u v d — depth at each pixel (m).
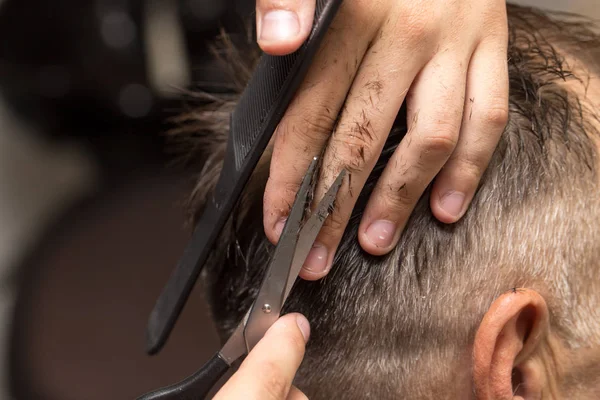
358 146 0.42
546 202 0.47
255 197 0.49
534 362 0.49
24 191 1.58
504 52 0.46
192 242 0.49
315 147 0.42
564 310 0.48
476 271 0.47
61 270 1.24
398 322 0.48
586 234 0.47
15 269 1.50
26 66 1.19
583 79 0.52
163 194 1.34
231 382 0.42
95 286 1.22
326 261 0.46
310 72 0.40
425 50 0.41
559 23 0.59
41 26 1.15
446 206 0.46
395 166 0.44
